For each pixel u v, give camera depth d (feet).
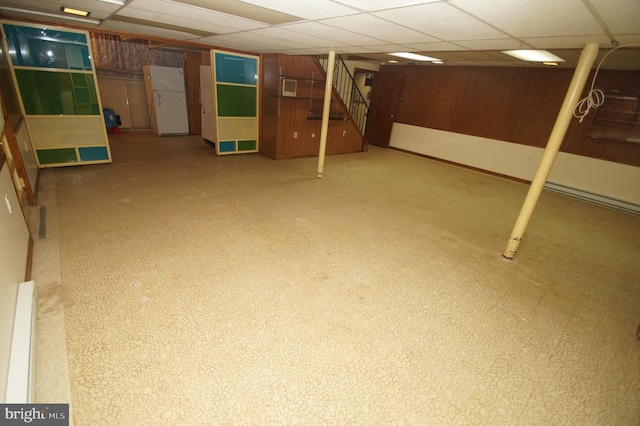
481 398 5.32
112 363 5.28
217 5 8.07
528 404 5.30
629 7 5.32
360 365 5.73
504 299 8.17
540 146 20.02
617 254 11.47
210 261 8.53
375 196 15.47
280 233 10.57
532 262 10.30
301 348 5.97
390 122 28.35
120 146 20.75
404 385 5.42
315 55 19.72
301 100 20.56
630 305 8.43
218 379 5.19
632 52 11.28
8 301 5.27
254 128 21.50
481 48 10.91
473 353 6.28
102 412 4.52
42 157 14.30
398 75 26.91
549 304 8.14
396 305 7.50
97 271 7.62
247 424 4.56
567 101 8.48
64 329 5.85
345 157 24.09
